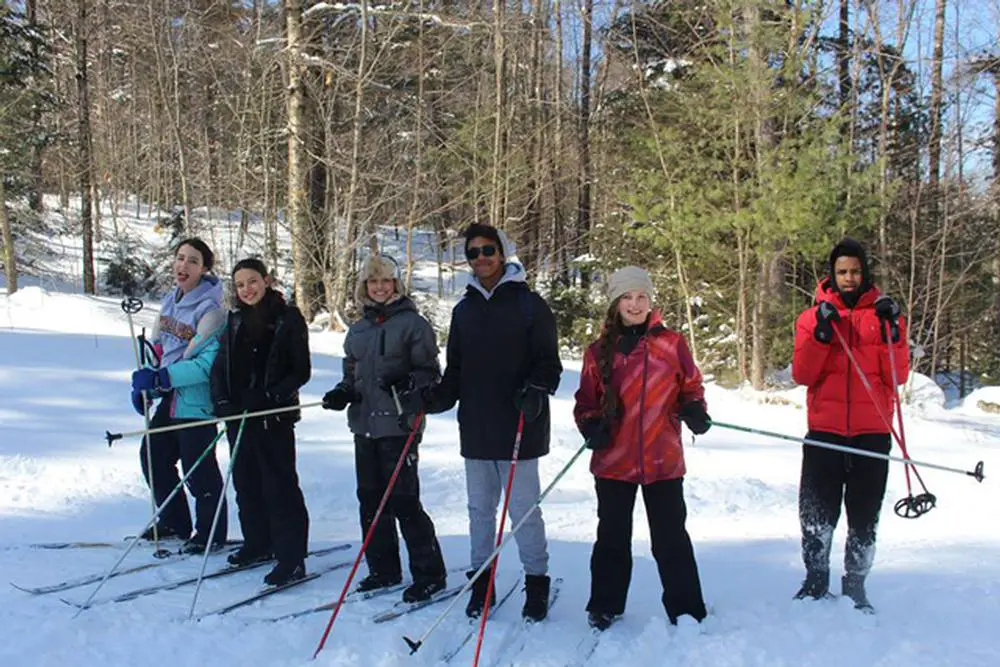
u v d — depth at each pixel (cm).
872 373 370
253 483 452
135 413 834
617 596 361
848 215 1287
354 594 409
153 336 500
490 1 1802
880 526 576
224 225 2461
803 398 1241
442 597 399
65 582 418
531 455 370
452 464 727
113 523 539
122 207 3303
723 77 1308
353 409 412
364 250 2225
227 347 437
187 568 448
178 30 1980
